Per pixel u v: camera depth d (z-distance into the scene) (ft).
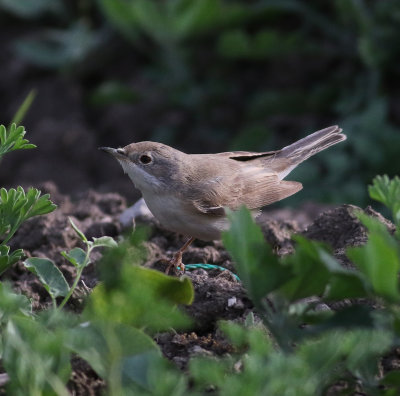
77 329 19.43
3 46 69.97
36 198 24.20
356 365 19.24
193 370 17.80
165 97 63.72
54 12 69.31
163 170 33.65
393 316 19.62
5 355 19.03
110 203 38.29
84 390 21.02
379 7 58.13
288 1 61.16
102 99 63.05
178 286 21.47
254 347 18.43
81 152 61.26
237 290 26.18
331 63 61.87
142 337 19.43
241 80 64.08
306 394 17.28
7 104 66.69
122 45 66.85
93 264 30.53
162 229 35.14
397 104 57.72
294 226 35.42
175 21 59.77
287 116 60.70
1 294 20.39
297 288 20.17
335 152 54.75
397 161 53.01
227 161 36.40
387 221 30.89
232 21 61.67
